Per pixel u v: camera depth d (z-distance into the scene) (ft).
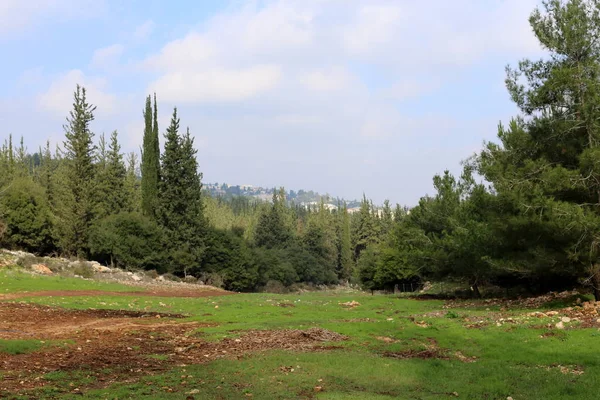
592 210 70.85
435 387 36.55
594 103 69.82
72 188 197.57
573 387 34.37
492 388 35.24
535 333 52.85
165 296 123.13
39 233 189.47
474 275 108.78
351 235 397.39
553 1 77.15
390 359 45.50
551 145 77.10
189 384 36.83
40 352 47.37
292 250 311.06
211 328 65.72
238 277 239.50
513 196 73.56
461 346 51.60
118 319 75.41
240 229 277.85
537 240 75.72
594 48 74.33
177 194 216.95
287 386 36.47
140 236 201.98
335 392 35.04
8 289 104.63
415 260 118.21
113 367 42.14
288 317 80.69
